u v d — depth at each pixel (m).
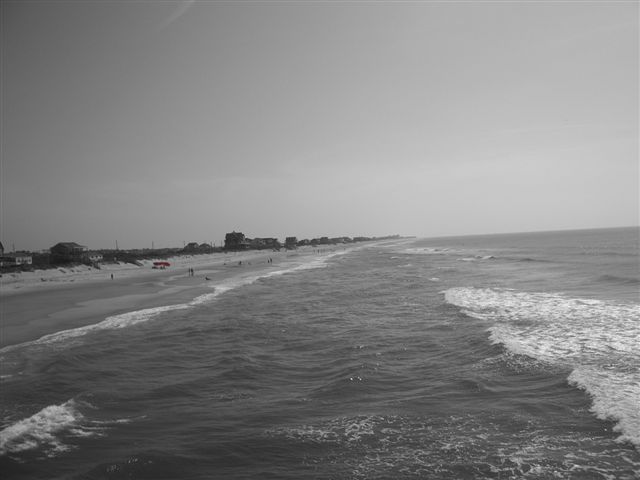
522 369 11.94
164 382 12.01
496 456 7.52
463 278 39.50
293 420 9.27
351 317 21.30
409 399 10.24
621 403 9.27
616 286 29.31
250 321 20.84
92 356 14.91
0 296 36.12
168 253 126.19
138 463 7.53
